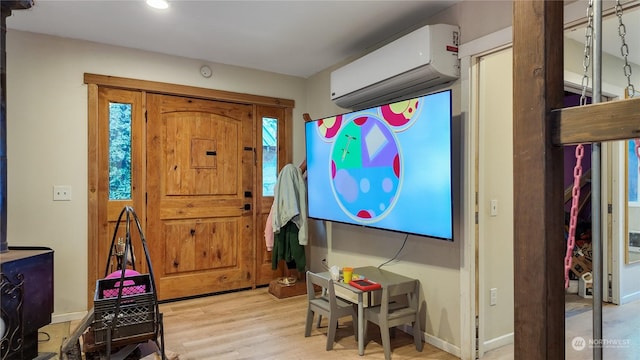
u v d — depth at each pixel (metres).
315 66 3.92
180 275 3.67
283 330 2.92
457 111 2.53
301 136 4.32
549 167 0.76
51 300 2.42
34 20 2.79
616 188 3.59
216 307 3.45
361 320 2.50
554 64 0.77
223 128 3.88
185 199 3.68
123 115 3.39
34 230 3.01
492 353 2.55
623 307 3.50
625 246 3.62
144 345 1.92
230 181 3.92
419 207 2.54
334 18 2.76
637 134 0.66
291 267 4.04
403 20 2.78
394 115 2.72
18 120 2.96
